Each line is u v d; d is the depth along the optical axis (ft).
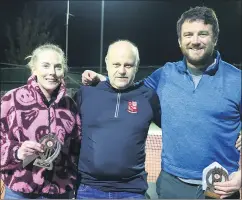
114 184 7.85
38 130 7.68
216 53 7.72
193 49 7.43
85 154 8.00
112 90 8.14
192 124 7.54
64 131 7.88
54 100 8.01
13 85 49.83
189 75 7.70
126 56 7.87
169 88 7.88
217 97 7.47
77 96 8.46
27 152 7.31
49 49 7.96
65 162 7.92
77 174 8.20
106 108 8.01
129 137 7.82
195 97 7.56
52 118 7.83
